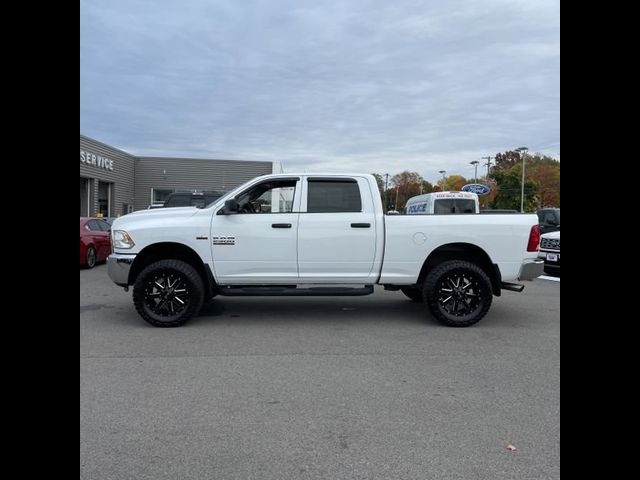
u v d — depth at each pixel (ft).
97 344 21.02
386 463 11.27
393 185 330.54
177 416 13.69
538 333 23.52
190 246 24.54
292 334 23.00
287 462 11.28
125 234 24.43
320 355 19.62
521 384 16.42
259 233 24.67
